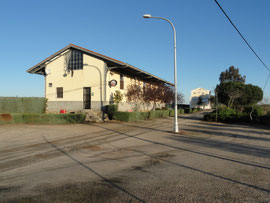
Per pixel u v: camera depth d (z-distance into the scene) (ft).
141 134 41.70
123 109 75.15
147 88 77.41
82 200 12.95
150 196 13.57
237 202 12.80
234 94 92.73
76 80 66.80
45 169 19.42
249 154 26.40
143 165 20.88
